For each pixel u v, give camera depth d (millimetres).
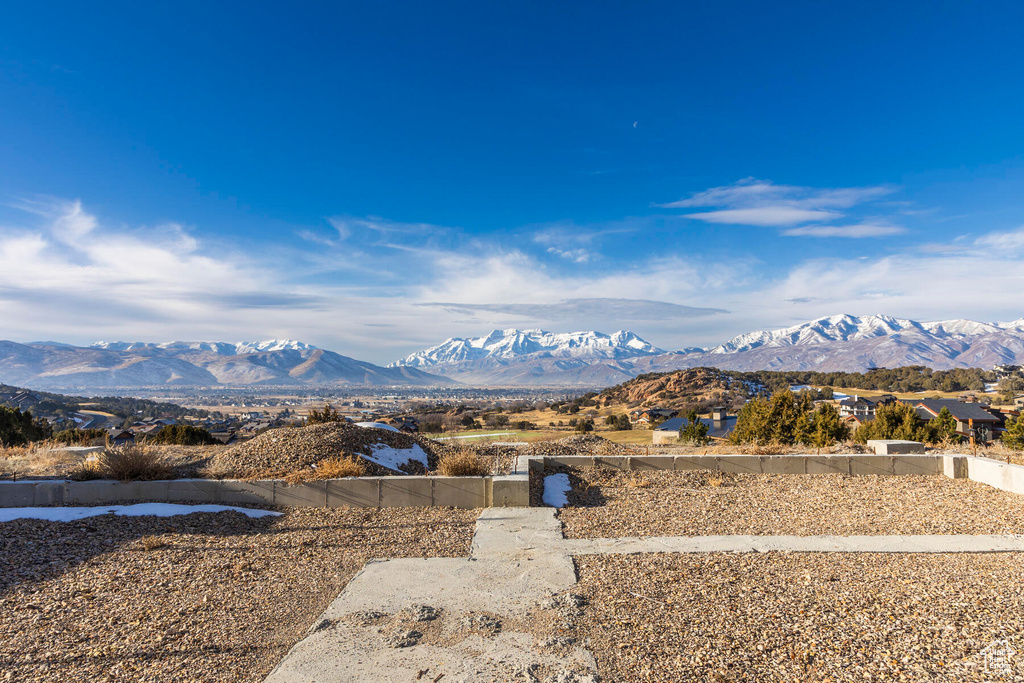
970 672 5625
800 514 11539
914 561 8742
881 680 5496
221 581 8430
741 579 8102
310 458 14430
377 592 7840
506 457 17562
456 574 8484
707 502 12492
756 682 5461
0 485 11883
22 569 8773
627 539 10047
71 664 6125
